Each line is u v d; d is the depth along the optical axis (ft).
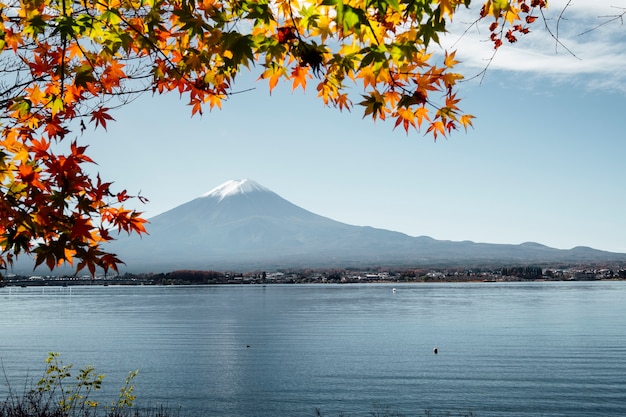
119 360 198.39
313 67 10.80
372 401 127.44
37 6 11.35
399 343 243.81
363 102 11.28
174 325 357.20
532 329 301.43
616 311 440.45
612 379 152.15
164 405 120.98
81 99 12.37
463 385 145.69
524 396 130.62
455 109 11.16
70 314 484.33
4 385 130.93
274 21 10.93
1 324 373.20
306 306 572.51
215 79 12.53
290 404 125.70
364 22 8.33
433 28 9.66
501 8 11.76
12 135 11.41
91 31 11.12
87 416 42.09
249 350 226.99
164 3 11.78
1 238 9.47
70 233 9.30
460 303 586.86
